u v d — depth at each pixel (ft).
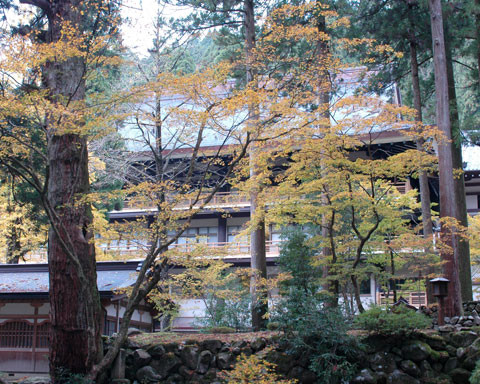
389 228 52.34
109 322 52.47
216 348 36.88
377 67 67.31
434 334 35.45
